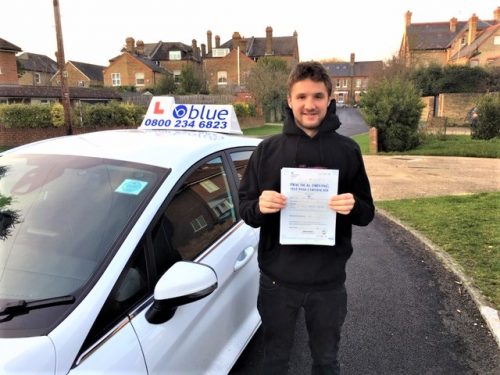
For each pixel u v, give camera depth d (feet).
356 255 16.40
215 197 8.56
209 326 7.13
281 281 7.05
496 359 9.83
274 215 6.94
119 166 7.38
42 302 5.28
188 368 6.50
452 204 23.72
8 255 6.04
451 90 107.55
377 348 10.28
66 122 65.05
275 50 209.97
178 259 6.78
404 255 16.33
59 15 62.13
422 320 11.53
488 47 164.35
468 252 16.12
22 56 198.18
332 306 7.16
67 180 7.20
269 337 7.48
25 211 6.73
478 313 11.82
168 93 161.27
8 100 102.47
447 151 47.37
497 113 57.26
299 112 6.66
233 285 8.15
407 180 32.14
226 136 10.34
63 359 4.74
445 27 213.25
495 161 41.57
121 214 6.46
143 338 5.62
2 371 4.36
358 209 6.72
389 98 49.62
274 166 6.81
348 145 6.88
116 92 134.82
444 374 9.36
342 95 294.05
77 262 5.85
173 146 8.39
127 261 5.86
